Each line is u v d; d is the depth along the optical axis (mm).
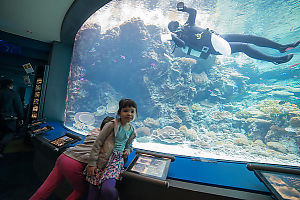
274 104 8312
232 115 8906
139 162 1546
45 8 3791
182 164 1879
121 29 8812
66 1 3434
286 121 7195
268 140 6797
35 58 7047
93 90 9000
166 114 8328
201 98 9797
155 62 8875
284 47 4312
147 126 7766
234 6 5555
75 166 1455
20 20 4469
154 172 1371
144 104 8922
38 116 4801
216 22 6316
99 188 1309
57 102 5273
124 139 1475
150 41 9008
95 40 8375
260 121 7633
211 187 1363
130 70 9703
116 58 9500
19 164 3211
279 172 1341
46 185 1530
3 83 3578
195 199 1299
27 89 10930
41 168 2652
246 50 4699
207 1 5379
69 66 5625
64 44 5605
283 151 5484
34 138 2867
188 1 5383
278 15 5734
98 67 9281
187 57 9703
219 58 10570
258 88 11195
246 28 6508
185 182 1441
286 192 1112
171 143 5879
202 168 1771
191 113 8672
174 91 8570
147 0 5309
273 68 11195
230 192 1292
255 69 11391
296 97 9586
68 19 3971
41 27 4762
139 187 1436
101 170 1326
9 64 7254
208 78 9703
